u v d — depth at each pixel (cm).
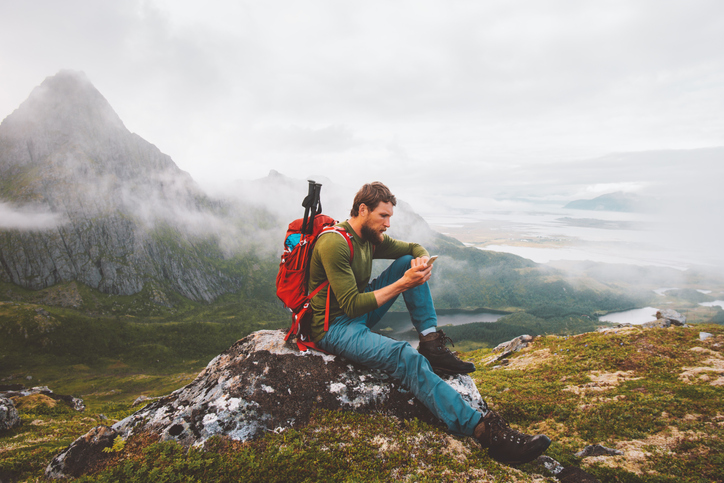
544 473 527
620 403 1355
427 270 439
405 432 448
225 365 522
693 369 1627
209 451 407
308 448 407
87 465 416
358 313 432
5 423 2017
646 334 2159
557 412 1401
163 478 371
